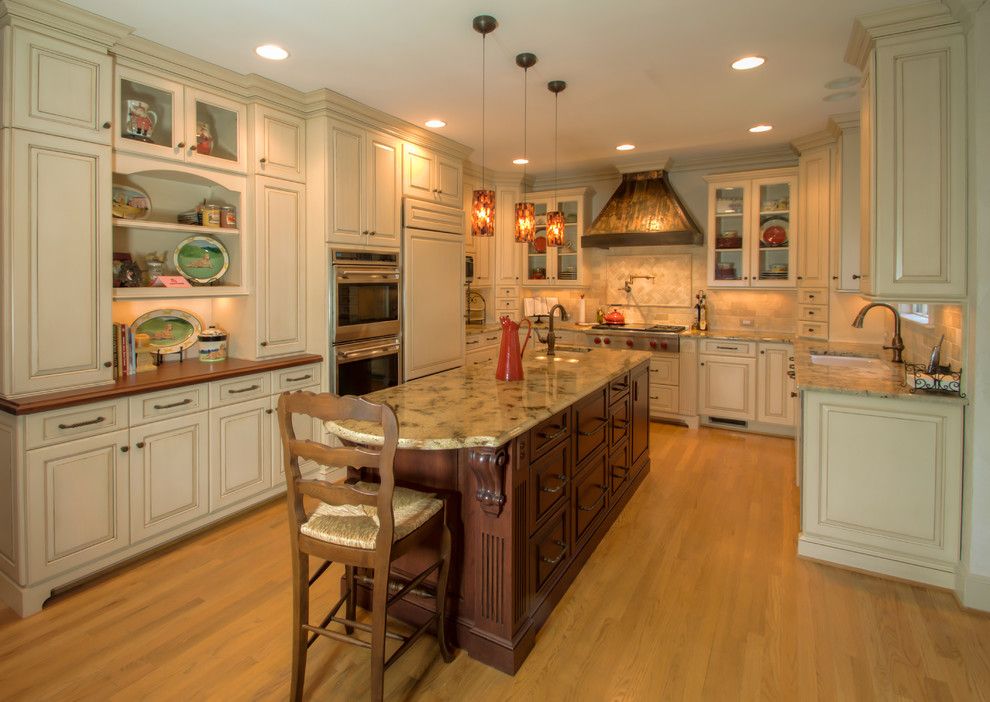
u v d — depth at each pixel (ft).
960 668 6.50
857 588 8.24
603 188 19.57
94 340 8.44
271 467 10.98
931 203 7.97
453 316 15.39
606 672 6.50
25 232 7.63
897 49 8.04
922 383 8.30
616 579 8.52
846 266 13.23
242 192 10.61
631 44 9.05
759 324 17.57
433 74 10.27
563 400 7.69
